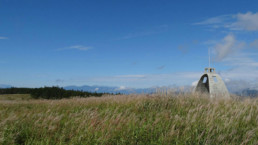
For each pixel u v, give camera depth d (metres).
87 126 6.52
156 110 9.12
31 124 6.95
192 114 7.62
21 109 11.53
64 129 6.32
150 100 10.40
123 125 6.51
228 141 5.28
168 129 6.22
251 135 5.56
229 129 6.09
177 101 10.08
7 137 5.76
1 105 13.97
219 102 9.98
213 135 5.61
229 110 7.98
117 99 12.28
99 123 6.62
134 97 11.84
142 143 5.39
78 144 5.47
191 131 5.89
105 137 5.57
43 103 14.86
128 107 9.76
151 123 6.82
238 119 6.86
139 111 9.03
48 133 6.22
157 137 5.75
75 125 6.80
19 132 6.10
